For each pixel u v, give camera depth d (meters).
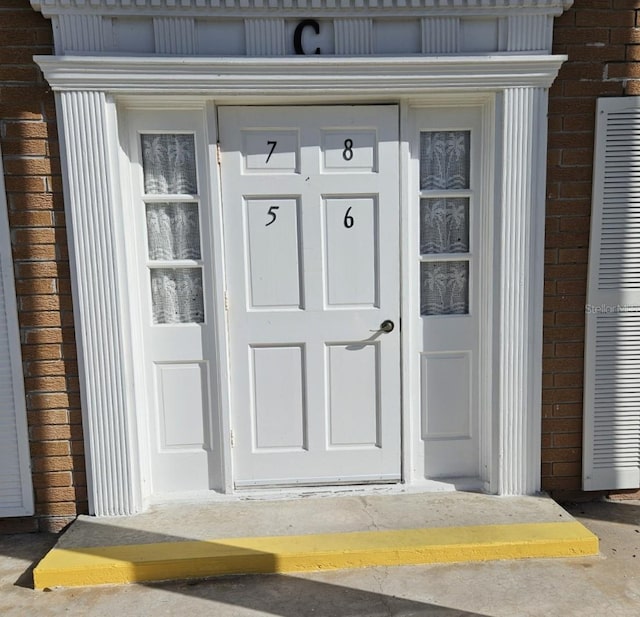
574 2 2.94
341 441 3.27
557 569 2.72
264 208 3.09
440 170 3.16
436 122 3.10
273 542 2.80
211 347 3.15
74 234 2.89
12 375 3.00
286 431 3.25
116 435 3.03
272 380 3.21
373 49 2.88
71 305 2.98
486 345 3.19
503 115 2.95
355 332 3.19
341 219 3.12
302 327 3.18
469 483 3.28
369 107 3.03
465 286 3.25
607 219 3.09
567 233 3.10
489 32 2.90
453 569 2.73
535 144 2.98
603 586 2.60
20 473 3.07
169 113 2.98
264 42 2.84
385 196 3.11
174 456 3.21
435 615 2.43
